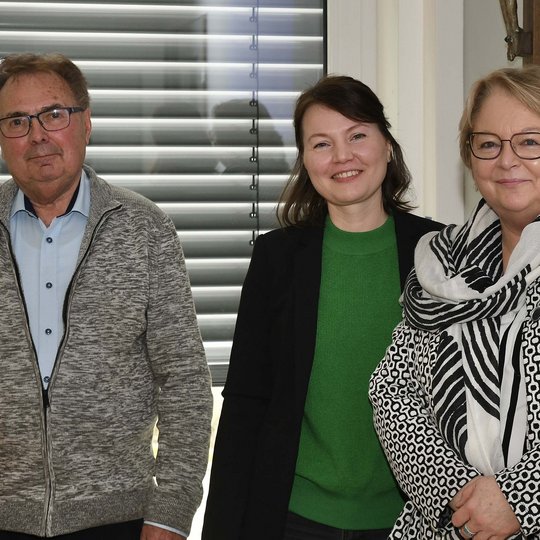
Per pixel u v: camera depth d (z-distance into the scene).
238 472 1.88
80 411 1.82
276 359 1.90
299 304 1.88
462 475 1.53
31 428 1.81
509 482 1.47
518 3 2.24
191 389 1.92
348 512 1.85
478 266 1.68
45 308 1.86
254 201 2.71
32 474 1.82
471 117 1.64
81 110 1.89
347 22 2.69
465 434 1.58
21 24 2.62
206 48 2.67
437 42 2.49
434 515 1.55
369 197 1.89
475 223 1.73
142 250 1.91
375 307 1.87
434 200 2.52
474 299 1.59
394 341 1.73
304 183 1.97
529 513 1.45
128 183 2.68
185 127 2.68
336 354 1.85
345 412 1.84
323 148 1.87
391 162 1.96
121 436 1.86
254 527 1.83
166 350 1.92
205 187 2.70
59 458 1.81
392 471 1.76
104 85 2.65
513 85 1.57
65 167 1.85
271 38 2.69
